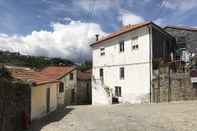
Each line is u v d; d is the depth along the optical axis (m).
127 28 30.56
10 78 11.00
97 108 21.78
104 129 11.00
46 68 43.84
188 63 24.72
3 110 8.58
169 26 32.81
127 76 28.00
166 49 28.91
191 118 13.32
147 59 25.48
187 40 31.55
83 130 10.88
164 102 23.91
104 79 31.86
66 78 38.03
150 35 25.38
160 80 24.59
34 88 13.95
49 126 11.98
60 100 35.53
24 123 11.11
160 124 11.87
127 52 28.16
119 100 28.91
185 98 23.95
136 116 14.77
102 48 32.62
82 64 68.06
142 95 25.91
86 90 42.97
